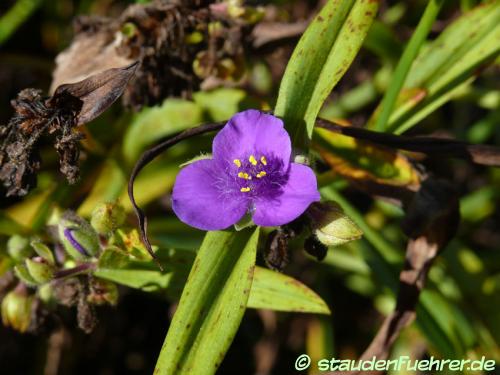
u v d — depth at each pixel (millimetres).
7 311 260
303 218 219
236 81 283
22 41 349
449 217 246
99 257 241
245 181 214
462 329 276
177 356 208
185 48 271
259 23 291
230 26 272
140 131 303
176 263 248
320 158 257
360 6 219
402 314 242
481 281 291
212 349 208
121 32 270
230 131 218
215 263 213
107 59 282
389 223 322
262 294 235
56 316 269
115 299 248
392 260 278
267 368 323
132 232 238
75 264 252
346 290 333
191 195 214
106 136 305
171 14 267
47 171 318
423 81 272
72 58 287
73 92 218
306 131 220
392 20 333
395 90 263
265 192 214
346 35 220
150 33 270
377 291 311
